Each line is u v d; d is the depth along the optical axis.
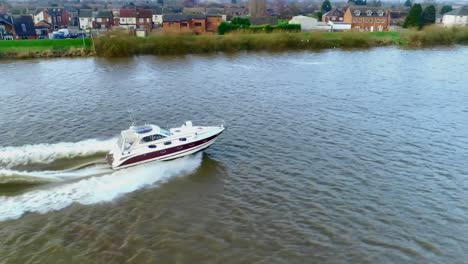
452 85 48.16
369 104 40.03
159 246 18.22
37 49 71.12
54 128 32.69
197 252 17.81
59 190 22.73
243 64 63.81
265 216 20.48
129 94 43.84
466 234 19.08
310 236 18.86
